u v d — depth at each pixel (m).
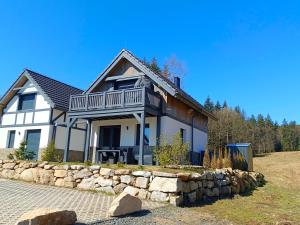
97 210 8.16
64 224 6.32
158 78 17.67
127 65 19.56
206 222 7.79
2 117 24.56
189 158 18.86
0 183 12.86
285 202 11.94
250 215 8.98
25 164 14.72
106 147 19.55
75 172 12.68
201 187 11.23
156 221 7.35
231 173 14.31
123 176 11.28
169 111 18.03
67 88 25.50
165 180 10.14
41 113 22.27
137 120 17.00
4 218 6.78
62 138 22.00
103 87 20.34
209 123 43.78
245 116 65.62
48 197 9.95
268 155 48.03
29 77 23.00
